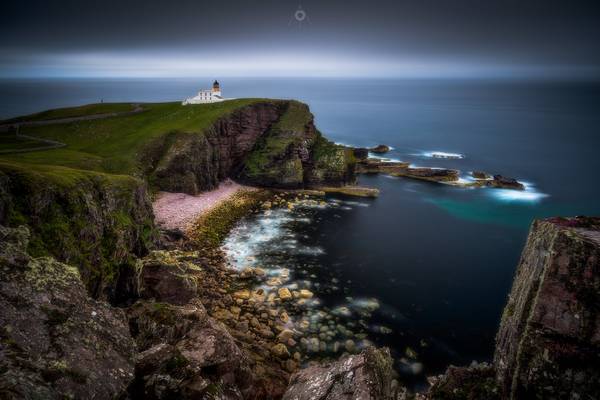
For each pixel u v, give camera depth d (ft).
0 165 95.25
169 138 270.05
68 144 270.87
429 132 590.14
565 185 312.09
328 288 149.28
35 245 82.38
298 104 344.28
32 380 24.27
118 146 265.54
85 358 29.32
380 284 155.12
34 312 29.91
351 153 326.03
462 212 248.32
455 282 159.33
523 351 57.52
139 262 105.29
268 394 64.69
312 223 223.51
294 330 118.52
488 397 65.21
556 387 54.54
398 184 314.14
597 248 54.49
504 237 209.26
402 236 207.72
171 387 36.94
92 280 99.19
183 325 57.98
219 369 48.62
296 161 299.58
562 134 576.20
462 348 118.01
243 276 151.33
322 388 46.57
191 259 157.17
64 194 100.63
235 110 312.09
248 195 269.23
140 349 54.95
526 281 68.54
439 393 70.44
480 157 415.85
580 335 53.72
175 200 239.09
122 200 139.95
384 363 52.16
